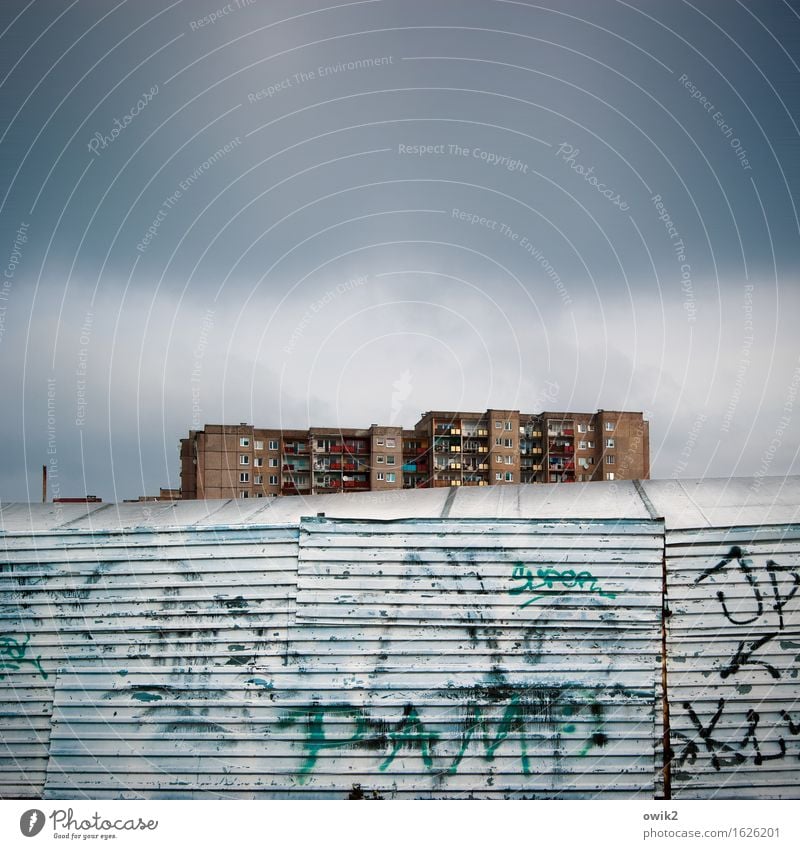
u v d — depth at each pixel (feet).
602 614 29.32
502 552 29.94
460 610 29.73
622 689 28.89
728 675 28.78
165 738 29.76
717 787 28.22
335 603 30.12
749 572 29.14
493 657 29.37
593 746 28.66
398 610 29.89
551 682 29.07
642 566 29.50
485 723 28.96
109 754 29.81
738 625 28.94
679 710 28.73
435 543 30.19
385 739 29.07
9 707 30.68
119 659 30.60
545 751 28.68
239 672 29.99
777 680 28.63
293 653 29.94
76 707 30.35
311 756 29.12
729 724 28.53
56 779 29.78
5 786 30.01
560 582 29.63
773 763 28.25
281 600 30.37
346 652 29.76
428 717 29.09
